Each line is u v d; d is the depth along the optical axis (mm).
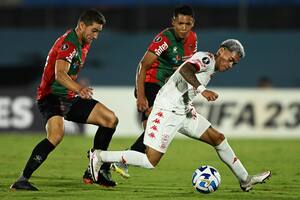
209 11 104688
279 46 103750
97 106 30734
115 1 104625
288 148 55500
